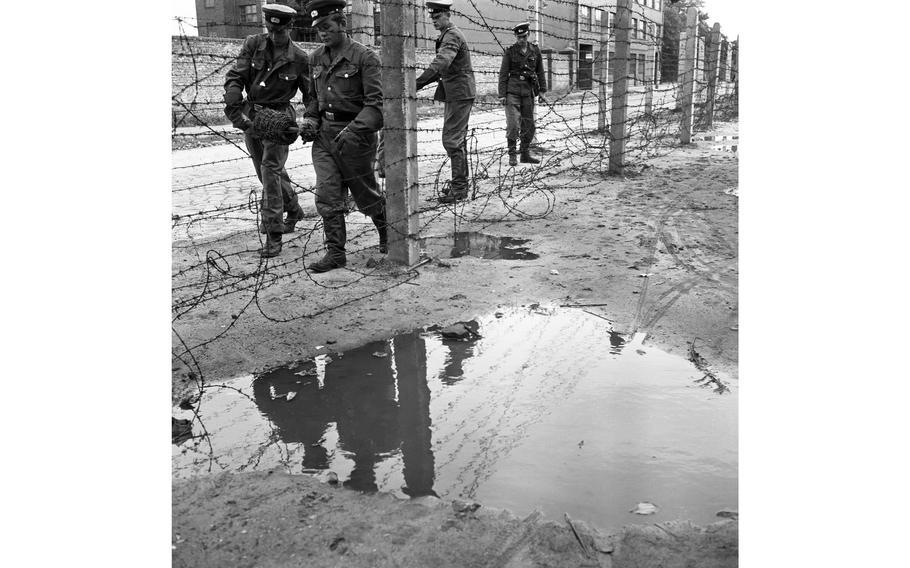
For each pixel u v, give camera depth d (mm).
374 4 7160
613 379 3760
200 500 2703
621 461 2951
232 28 17844
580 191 9086
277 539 2459
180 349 4176
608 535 2443
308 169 11711
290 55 6227
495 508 2609
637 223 7246
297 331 4457
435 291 5168
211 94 17625
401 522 2537
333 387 3752
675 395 3564
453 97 8211
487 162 10961
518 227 7184
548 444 3109
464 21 29453
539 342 4281
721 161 11734
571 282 5363
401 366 4000
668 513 2576
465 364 4000
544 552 2350
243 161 13297
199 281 5398
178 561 2357
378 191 5777
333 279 5441
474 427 3287
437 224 7355
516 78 10594
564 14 26922
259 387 3770
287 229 6906
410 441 3184
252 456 3082
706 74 18281
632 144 13672
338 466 2982
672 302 4906
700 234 6789
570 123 17000
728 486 2752
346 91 5426
